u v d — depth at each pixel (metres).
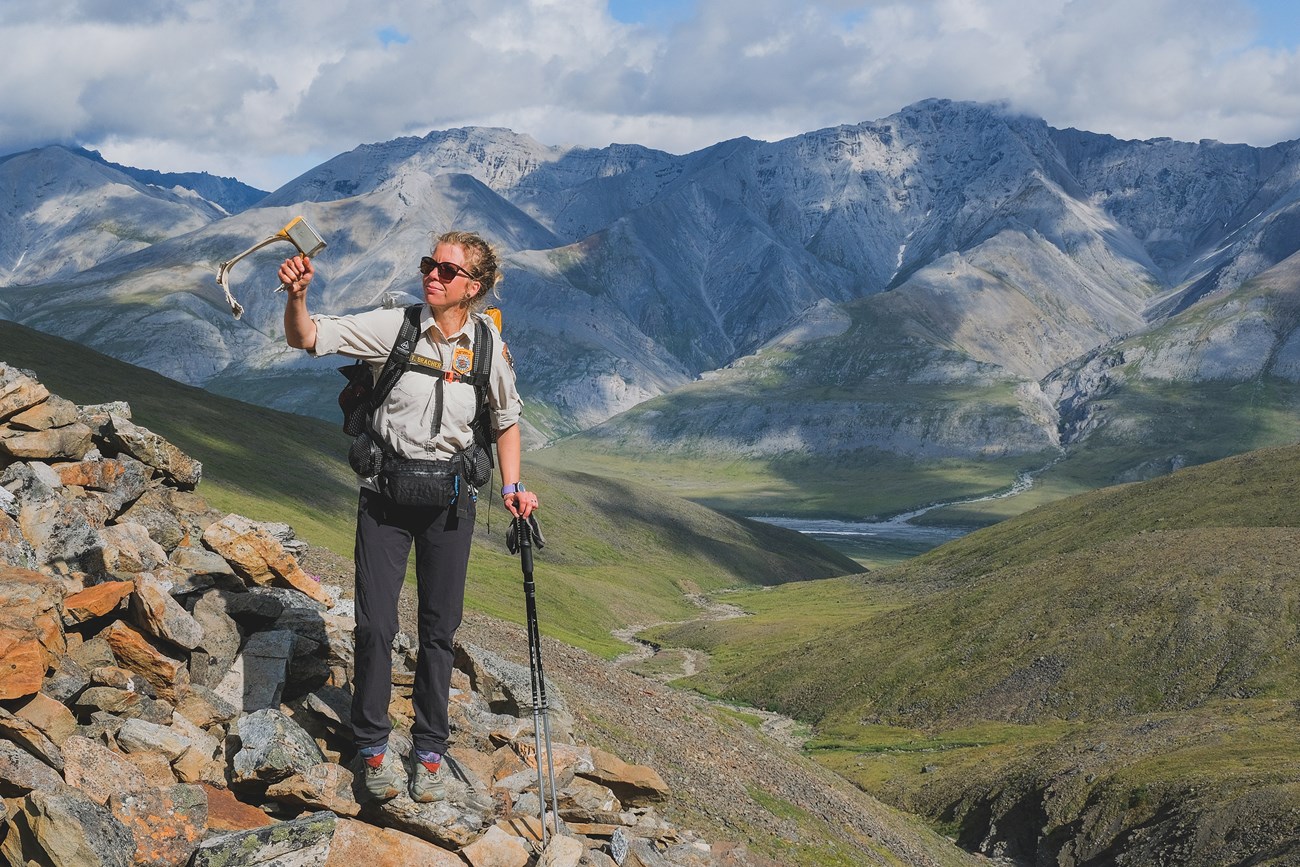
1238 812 37.16
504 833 4.92
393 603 4.71
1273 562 69.00
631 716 17.61
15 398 5.75
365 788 4.83
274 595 5.95
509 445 4.87
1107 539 101.94
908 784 53.84
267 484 80.81
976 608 76.88
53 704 4.47
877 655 74.06
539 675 5.07
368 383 4.63
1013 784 48.62
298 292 4.36
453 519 4.69
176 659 5.11
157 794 4.30
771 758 22.44
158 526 6.18
